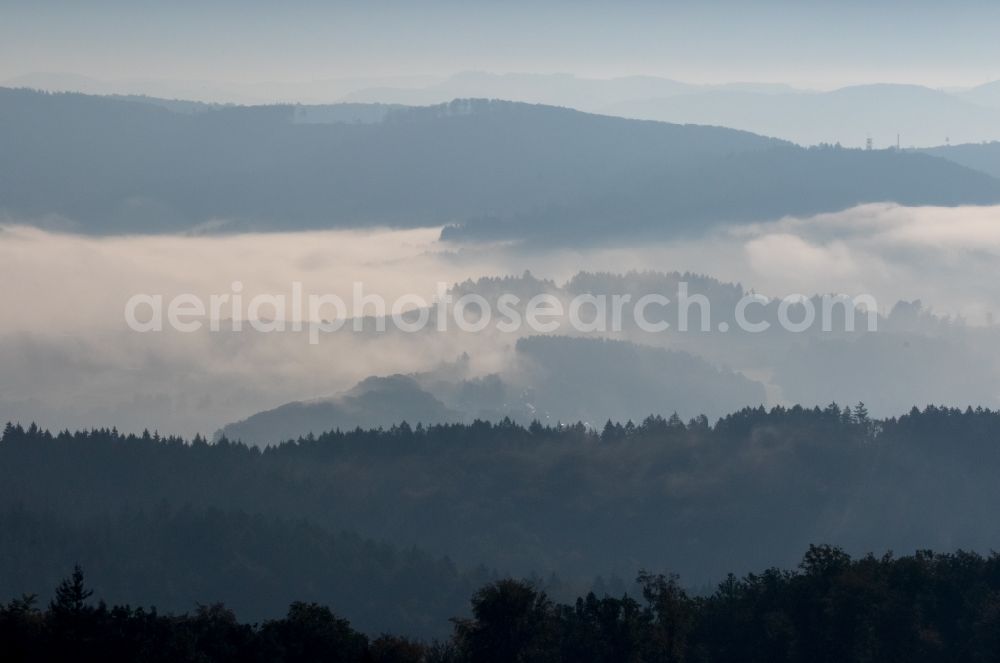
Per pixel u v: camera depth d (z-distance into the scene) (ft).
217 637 501.97
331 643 505.66
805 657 549.95
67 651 463.01
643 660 542.57
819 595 568.00
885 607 553.23
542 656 530.68
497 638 531.50
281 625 514.27
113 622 484.74
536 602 553.23
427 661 540.93
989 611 564.71
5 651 457.27
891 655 542.98
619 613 554.05
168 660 470.39
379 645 510.17
